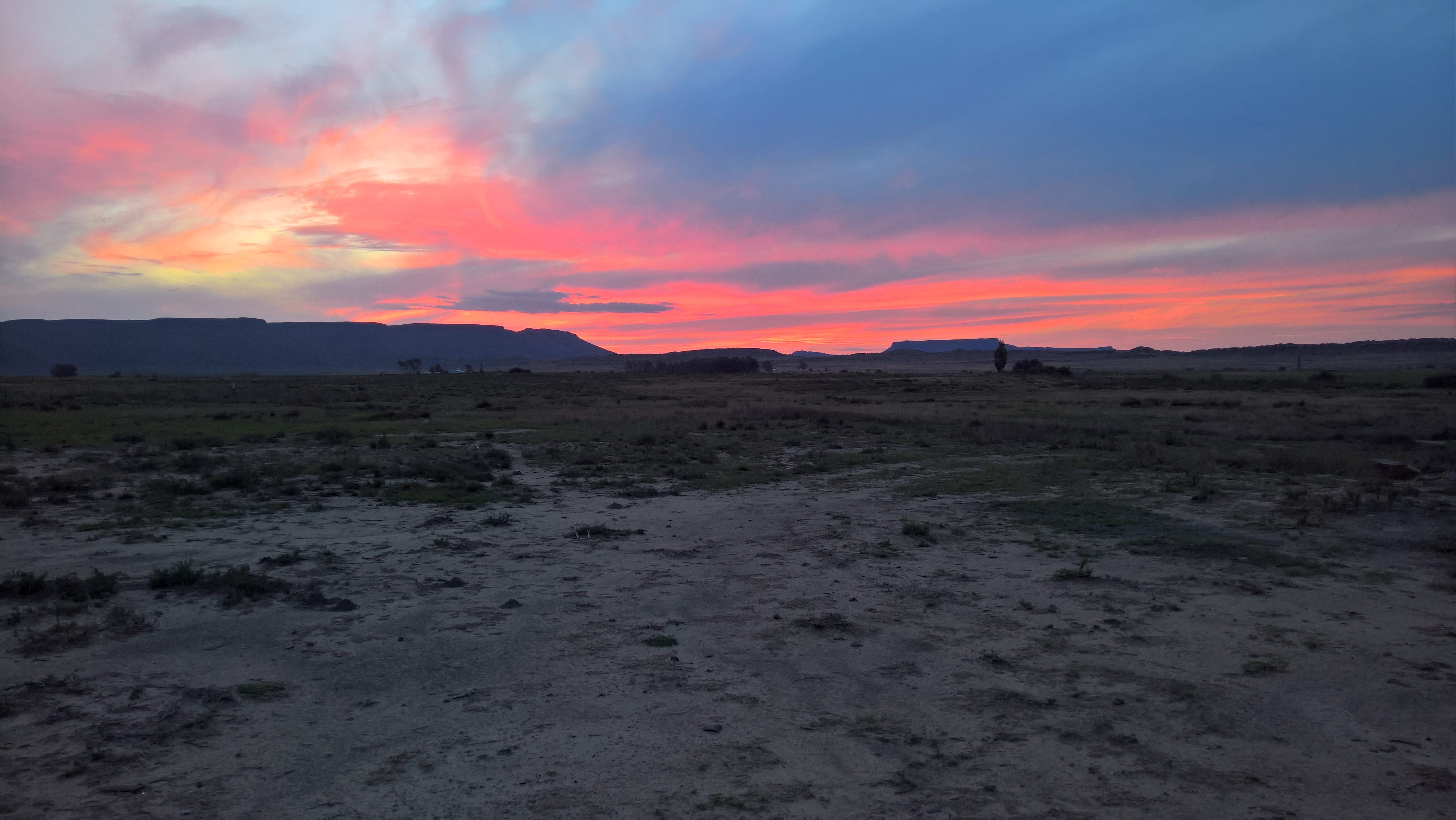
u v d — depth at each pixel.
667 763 5.00
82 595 8.43
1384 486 17.03
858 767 4.96
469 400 61.25
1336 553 11.16
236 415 39.44
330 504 15.05
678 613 8.34
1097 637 7.52
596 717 5.72
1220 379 97.38
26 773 4.77
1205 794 4.62
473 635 7.55
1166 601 8.78
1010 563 10.67
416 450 25.23
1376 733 5.48
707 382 113.81
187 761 4.98
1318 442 28.39
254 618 7.95
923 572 10.12
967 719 5.69
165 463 20.92
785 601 8.77
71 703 5.82
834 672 6.62
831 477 19.75
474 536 12.28
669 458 23.70
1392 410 43.03
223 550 11.04
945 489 17.61
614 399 64.88
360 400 58.94
